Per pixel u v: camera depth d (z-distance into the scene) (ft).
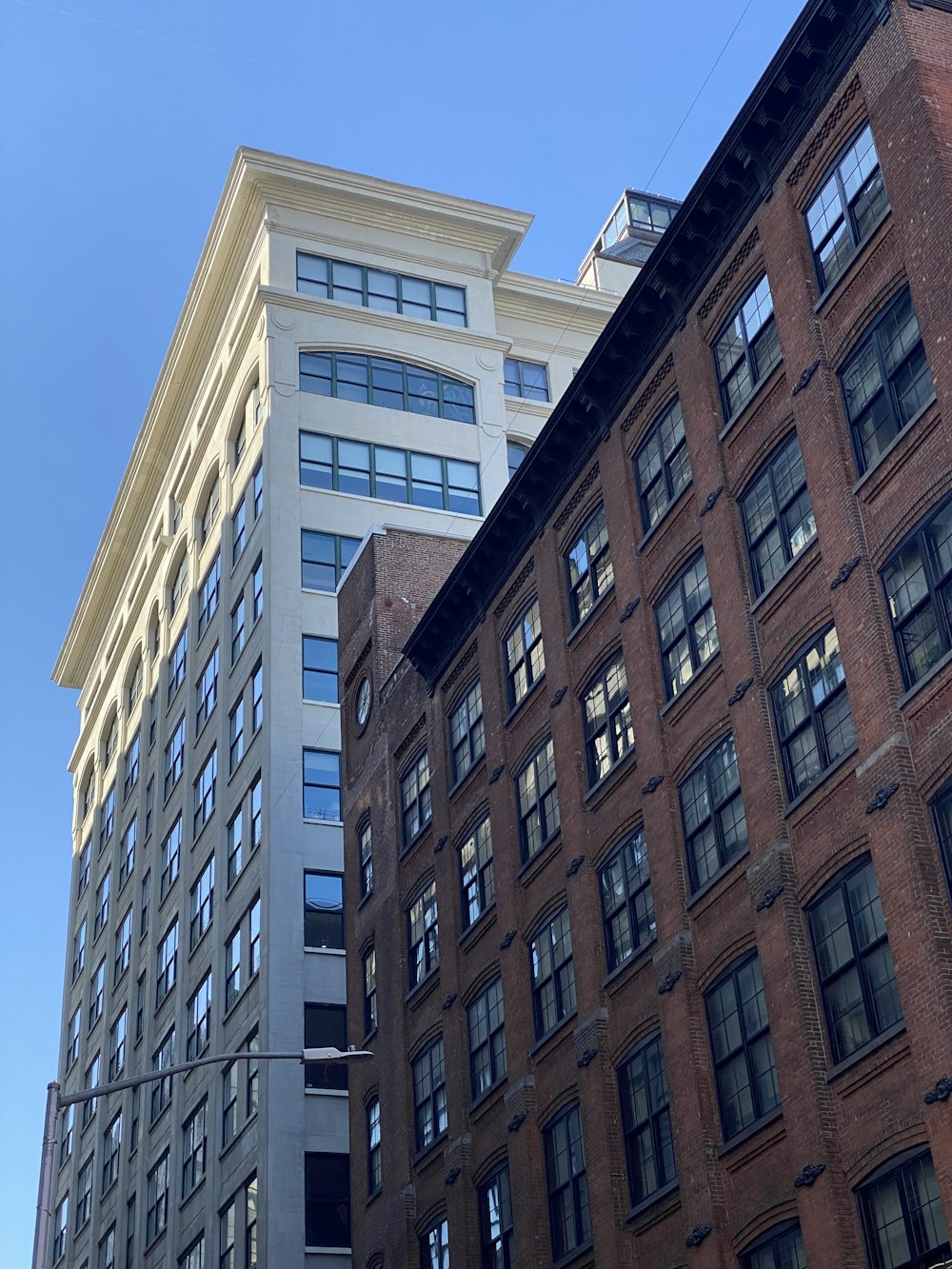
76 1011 287.69
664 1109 96.22
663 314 111.14
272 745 190.80
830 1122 79.77
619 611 111.34
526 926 117.80
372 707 154.20
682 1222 91.81
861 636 83.71
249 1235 170.40
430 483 217.77
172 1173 200.85
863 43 92.94
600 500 118.21
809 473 90.89
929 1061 73.36
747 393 100.68
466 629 136.56
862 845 81.51
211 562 233.76
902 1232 74.69
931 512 81.00
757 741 91.45
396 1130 131.34
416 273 236.43
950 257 81.87
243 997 185.78
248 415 224.53
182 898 220.02
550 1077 110.22
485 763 128.98
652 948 99.96
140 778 260.83
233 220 234.99
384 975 140.97
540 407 239.71
